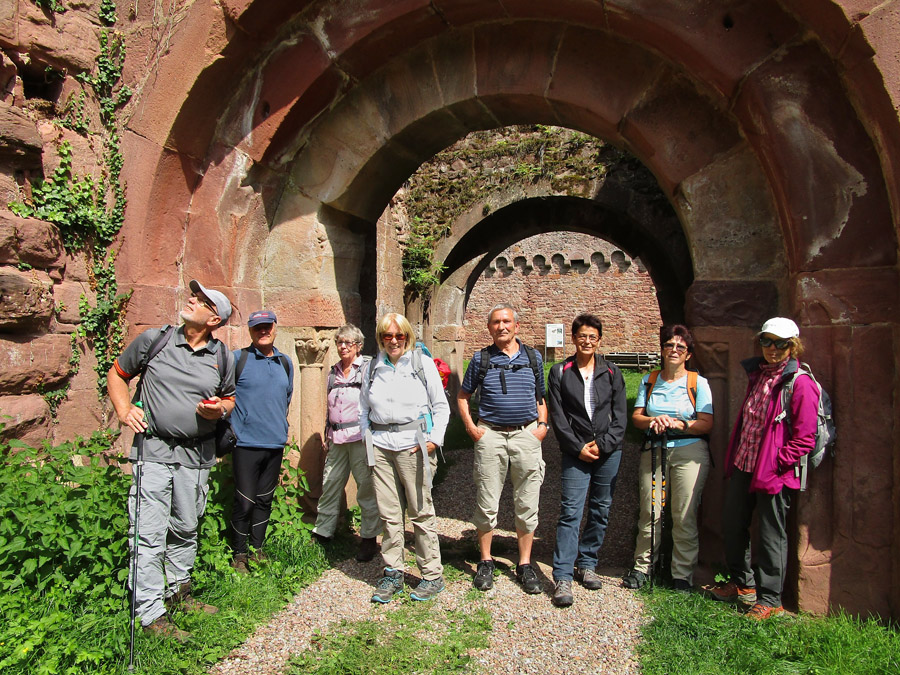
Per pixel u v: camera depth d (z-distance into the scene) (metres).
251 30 3.82
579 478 3.59
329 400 4.15
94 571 2.89
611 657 2.89
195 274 4.24
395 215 9.45
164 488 2.91
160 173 3.95
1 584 2.77
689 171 3.72
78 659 2.54
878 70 2.82
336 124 4.39
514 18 3.85
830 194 3.17
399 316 3.47
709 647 2.90
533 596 3.52
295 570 3.75
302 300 4.51
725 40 3.28
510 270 22.14
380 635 3.03
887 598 3.10
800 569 3.23
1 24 3.54
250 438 3.70
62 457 3.28
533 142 9.70
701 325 3.67
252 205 4.39
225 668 2.76
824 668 2.72
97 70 4.01
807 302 3.22
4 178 3.56
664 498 3.57
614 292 21.27
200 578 3.32
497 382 3.64
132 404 2.98
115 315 3.99
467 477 6.79
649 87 3.76
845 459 3.16
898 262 3.05
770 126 3.24
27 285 3.47
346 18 3.90
